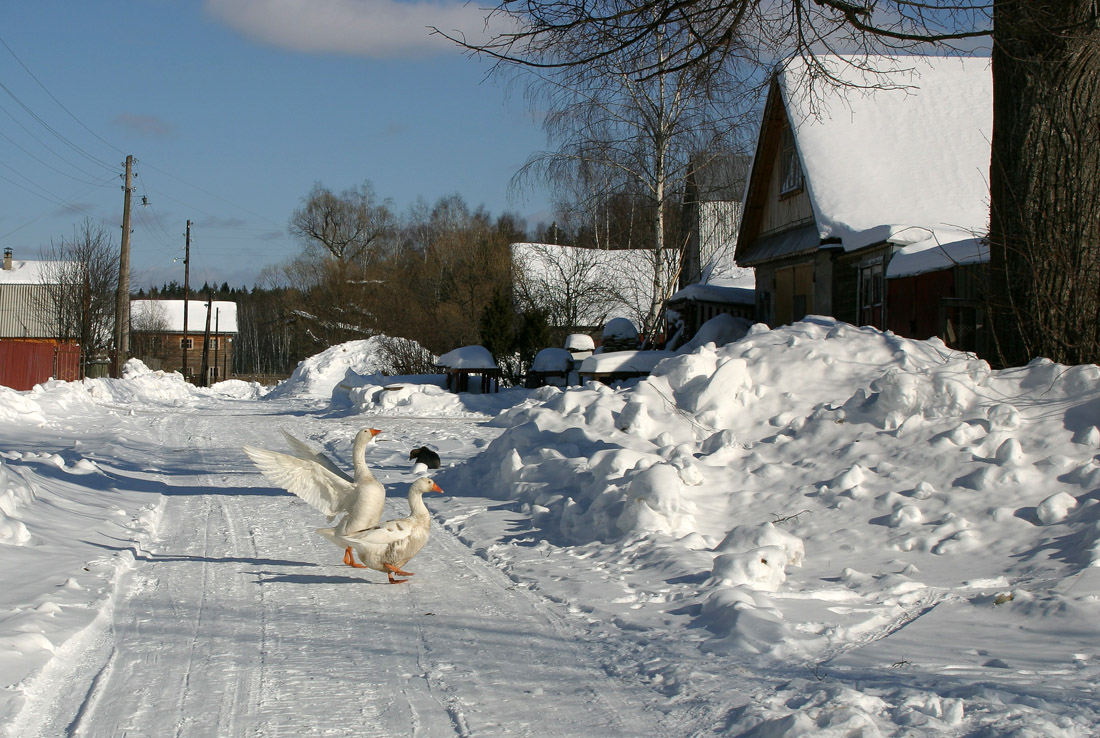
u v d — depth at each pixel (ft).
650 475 29.55
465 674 17.72
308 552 29.27
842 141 75.46
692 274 130.93
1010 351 37.37
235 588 24.57
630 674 17.60
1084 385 31.45
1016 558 24.07
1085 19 34.17
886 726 14.20
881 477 30.48
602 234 151.23
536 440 41.37
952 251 52.31
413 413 87.51
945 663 17.46
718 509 31.01
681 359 42.73
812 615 20.67
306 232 252.01
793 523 28.99
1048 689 15.65
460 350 100.07
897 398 33.55
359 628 20.90
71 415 80.94
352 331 200.54
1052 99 35.53
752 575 23.11
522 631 20.65
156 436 67.56
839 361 40.06
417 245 257.55
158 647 19.38
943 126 77.92
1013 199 36.65
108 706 15.97
